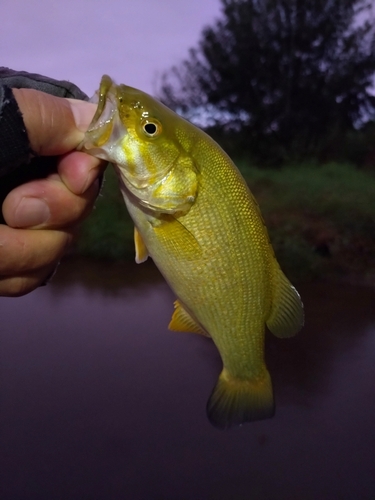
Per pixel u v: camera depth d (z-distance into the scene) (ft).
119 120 0.65
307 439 1.25
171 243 0.70
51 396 1.41
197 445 1.23
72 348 1.70
